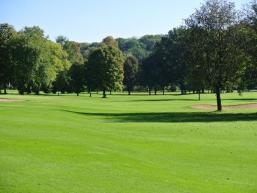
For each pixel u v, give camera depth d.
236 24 64.56
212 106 79.06
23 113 45.56
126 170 19.31
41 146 23.78
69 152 22.62
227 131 36.28
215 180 19.06
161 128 38.25
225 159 23.91
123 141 28.95
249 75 61.62
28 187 15.43
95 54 132.38
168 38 159.75
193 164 22.42
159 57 159.50
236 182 18.88
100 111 63.03
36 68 117.12
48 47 130.50
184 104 85.56
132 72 168.62
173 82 156.62
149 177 18.36
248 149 27.08
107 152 23.58
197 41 65.75
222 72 65.38
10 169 17.81
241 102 89.56
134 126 39.69
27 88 138.62
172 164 22.16
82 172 18.27
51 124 35.59
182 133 34.81
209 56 65.44
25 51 115.25
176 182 17.91
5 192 14.71
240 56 63.56
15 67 114.81
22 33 126.75
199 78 66.56
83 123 40.62
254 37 60.00
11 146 23.19
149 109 70.88
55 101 86.56
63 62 157.62
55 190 15.30
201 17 65.88
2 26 117.12
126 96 136.62
